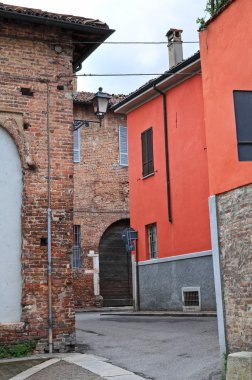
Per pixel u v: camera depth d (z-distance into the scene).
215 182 8.70
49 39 11.38
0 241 10.41
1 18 10.89
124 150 26.59
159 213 19.31
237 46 8.35
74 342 10.54
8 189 10.66
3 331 10.02
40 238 10.66
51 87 11.27
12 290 10.32
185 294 17.47
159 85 18.94
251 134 7.60
